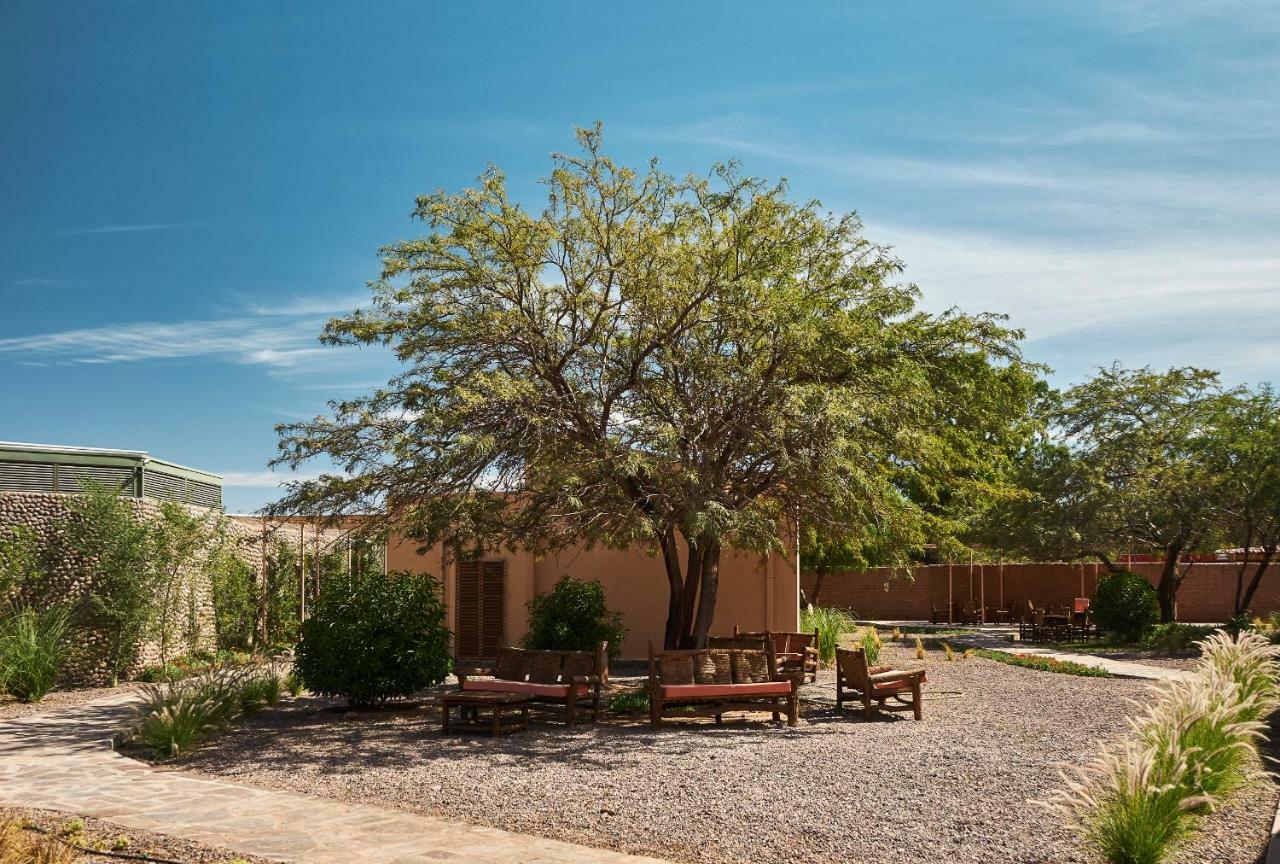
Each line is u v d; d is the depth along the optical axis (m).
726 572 20.19
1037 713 12.73
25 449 18.83
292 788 8.48
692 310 13.24
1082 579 36.81
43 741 11.08
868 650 20.25
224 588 20.86
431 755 9.88
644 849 6.48
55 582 16.91
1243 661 10.92
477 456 11.87
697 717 12.18
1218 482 24.98
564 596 17.89
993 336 14.80
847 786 8.19
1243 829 6.82
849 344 13.28
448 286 13.15
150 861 6.31
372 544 13.44
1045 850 6.32
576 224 13.16
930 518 16.83
